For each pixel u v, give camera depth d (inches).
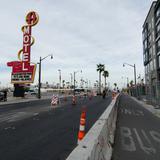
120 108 1107.3
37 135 439.2
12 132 469.7
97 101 1774.1
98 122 287.3
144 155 311.0
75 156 144.1
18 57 2055.9
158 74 2293.3
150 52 2691.9
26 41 2027.6
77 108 1090.7
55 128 521.0
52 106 1228.5
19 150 332.2
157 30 2278.5
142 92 2038.6
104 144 262.4
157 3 2169.0
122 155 308.7
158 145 366.3
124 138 414.9
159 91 1059.9
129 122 627.5
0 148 342.3
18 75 2047.2
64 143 374.9
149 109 1058.7
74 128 520.7
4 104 1397.6
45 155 307.7
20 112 900.0
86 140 188.1
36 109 1040.2
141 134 454.6
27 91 3850.9
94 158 175.5
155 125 576.4
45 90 5442.9
